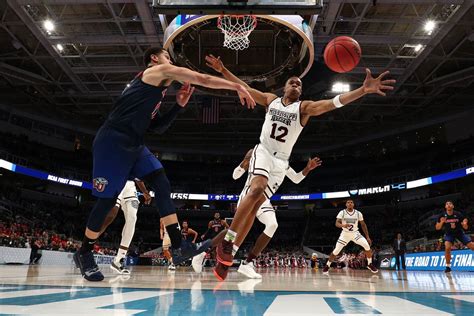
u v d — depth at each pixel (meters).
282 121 4.11
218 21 8.29
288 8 6.07
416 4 18.45
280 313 1.75
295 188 40.62
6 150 29.20
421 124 33.50
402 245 15.62
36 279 3.96
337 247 9.68
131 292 2.64
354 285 4.19
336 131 36.19
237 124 34.72
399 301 2.34
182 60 9.52
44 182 33.00
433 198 32.69
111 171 3.27
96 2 17.70
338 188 38.94
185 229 10.80
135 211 6.22
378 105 29.73
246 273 5.94
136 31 20.84
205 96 26.50
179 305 1.99
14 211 26.92
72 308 1.78
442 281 5.42
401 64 23.94
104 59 24.09
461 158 30.81
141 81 3.39
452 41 22.14
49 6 18.56
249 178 4.17
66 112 32.69
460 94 28.41
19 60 24.86
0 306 1.79
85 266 3.61
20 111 32.09
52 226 28.94
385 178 36.75
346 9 19.41
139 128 3.38
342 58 4.27
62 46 22.27
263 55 10.02
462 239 9.52
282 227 39.50
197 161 41.62
